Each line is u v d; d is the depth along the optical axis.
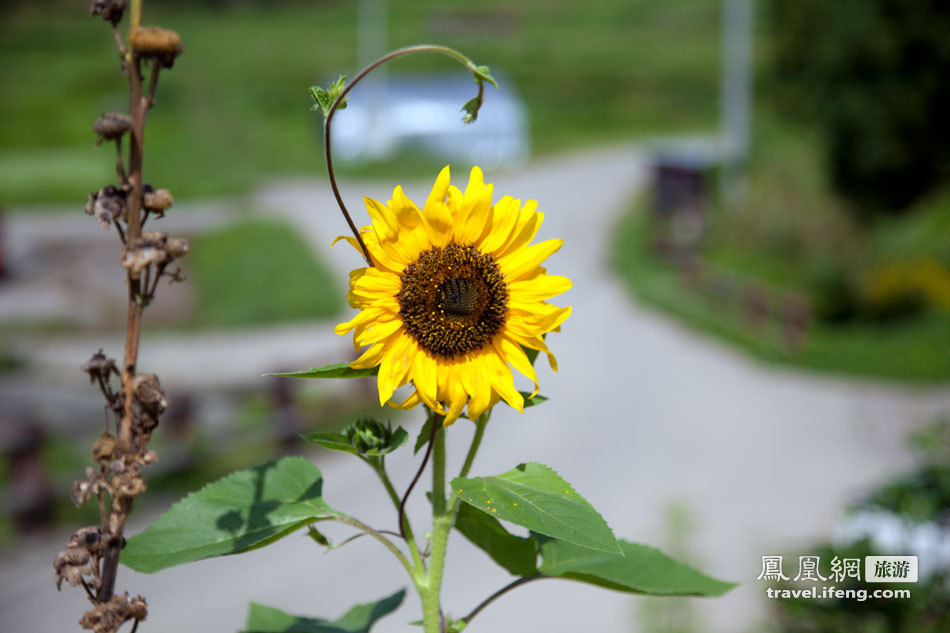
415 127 40.09
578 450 12.26
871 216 25.83
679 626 6.77
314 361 15.22
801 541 8.94
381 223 1.66
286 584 8.93
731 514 10.02
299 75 63.94
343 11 89.44
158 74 1.21
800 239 22.02
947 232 21.50
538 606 8.20
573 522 1.44
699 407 14.01
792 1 30.42
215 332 19.28
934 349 15.95
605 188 35.09
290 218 29.77
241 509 1.62
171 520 1.62
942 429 6.86
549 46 76.56
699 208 25.22
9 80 62.41
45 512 9.75
